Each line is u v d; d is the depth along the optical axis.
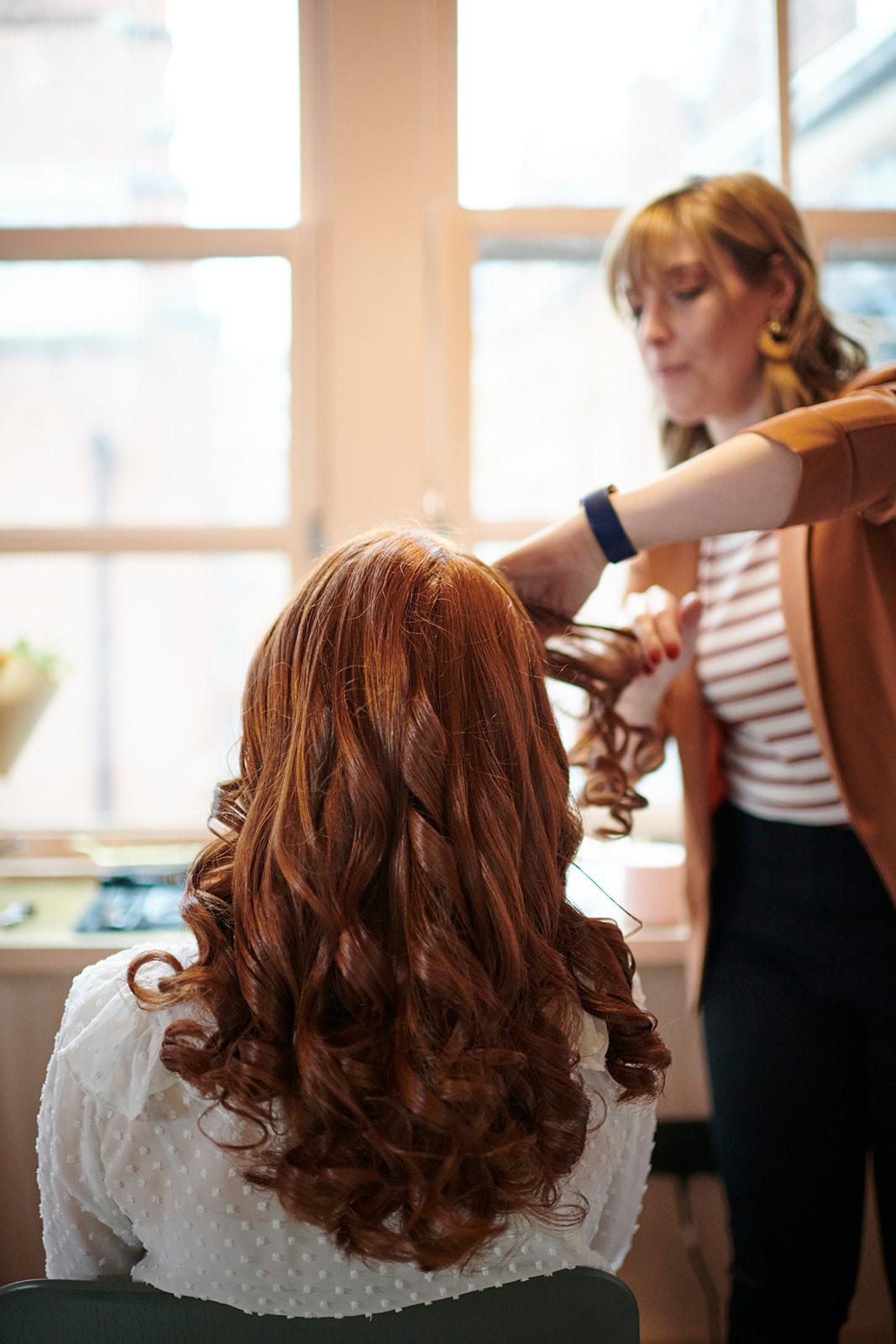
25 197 1.88
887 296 1.92
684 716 1.37
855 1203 1.32
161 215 1.89
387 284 1.82
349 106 1.79
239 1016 0.67
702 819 1.39
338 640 0.69
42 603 1.99
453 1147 0.63
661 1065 0.75
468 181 1.87
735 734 1.40
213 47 1.86
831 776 1.27
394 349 1.83
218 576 1.99
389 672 0.67
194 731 2.07
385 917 0.67
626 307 1.37
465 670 0.69
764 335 1.28
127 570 1.99
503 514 1.94
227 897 0.72
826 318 1.30
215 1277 0.68
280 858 0.66
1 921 1.67
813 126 1.88
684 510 0.93
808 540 1.15
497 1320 0.67
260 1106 0.64
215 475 1.97
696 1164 1.69
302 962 0.66
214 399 1.95
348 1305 0.68
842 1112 1.30
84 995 0.73
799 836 1.31
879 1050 1.27
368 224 1.81
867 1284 1.72
